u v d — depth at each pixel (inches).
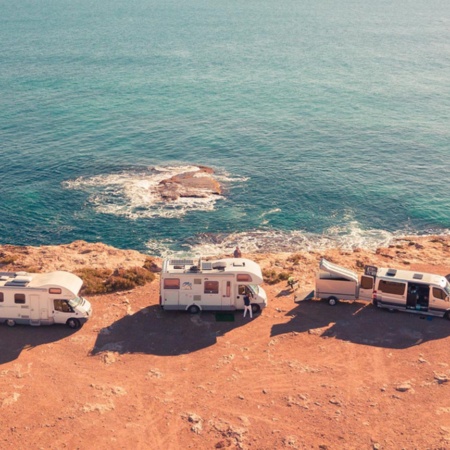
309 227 2399.1
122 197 2635.3
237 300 1407.5
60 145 3400.6
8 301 1322.6
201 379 1170.0
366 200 2689.5
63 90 4808.1
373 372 1190.9
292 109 4313.5
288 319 1400.1
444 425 1030.4
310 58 6515.8
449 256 1942.7
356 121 4010.8
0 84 4977.9
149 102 4461.1
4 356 1230.9
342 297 1464.1
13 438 998.4
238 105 4414.4
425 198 2723.9
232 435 1008.9
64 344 1279.5
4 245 2048.5
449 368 1198.3
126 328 1348.4
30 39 7839.6
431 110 4325.8
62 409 1074.7
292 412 1071.6
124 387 1142.3
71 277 1375.5
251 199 2655.0
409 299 1408.7
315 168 3100.4
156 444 992.9
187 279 1381.6
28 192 2696.9
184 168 3024.1
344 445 987.3
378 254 1980.8
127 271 1619.1
